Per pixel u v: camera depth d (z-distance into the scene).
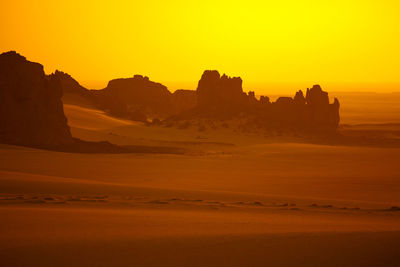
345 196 141.12
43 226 55.12
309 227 60.69
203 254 44.25
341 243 47.28
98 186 111.25
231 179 174.88
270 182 168.00
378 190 152.88
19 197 85.69
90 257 42.81
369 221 73.12
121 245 46.84
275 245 47.16
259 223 63.66
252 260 42.56
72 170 180.88
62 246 45.97
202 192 113.62
